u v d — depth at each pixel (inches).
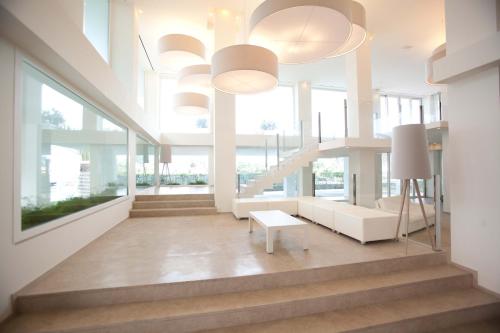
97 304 113.7
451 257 160.6
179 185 515.8
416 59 405.7
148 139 418.9
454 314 124.7
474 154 144.5
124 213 271.3
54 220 142.8
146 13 296.4
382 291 132.0
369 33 324.8
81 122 178.7
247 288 128.6
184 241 191.3
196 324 107.6
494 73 133.4
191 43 272.7
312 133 358.3
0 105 105.7
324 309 122.8
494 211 136.0
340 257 156.0
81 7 161.6
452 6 151.9
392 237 187.5
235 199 294.5
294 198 302.5
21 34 105.7
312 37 164.2
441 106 307.9
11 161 110.6
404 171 163.2
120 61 270.5
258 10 142.6
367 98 316.8
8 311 104.9
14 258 110.0
